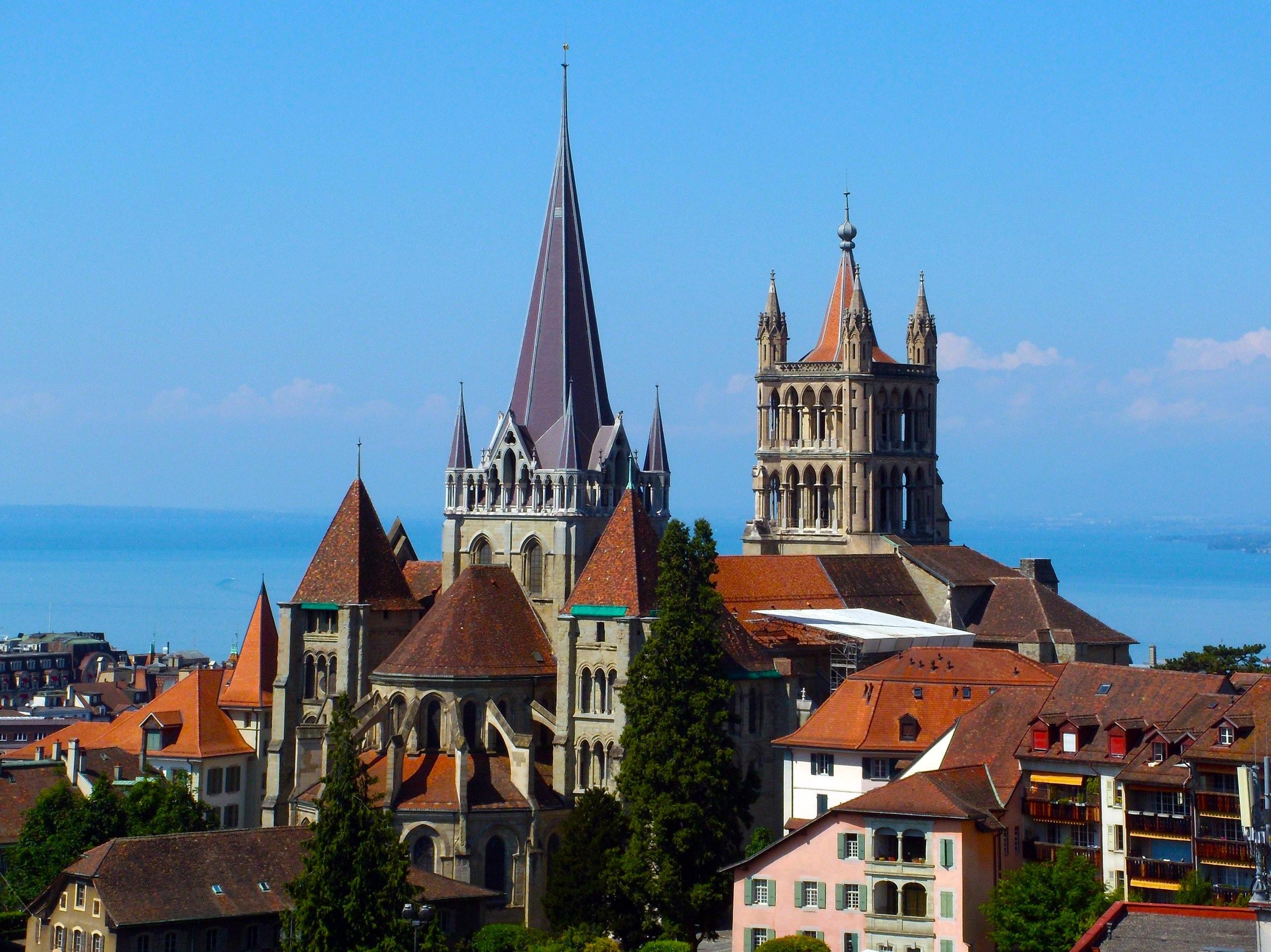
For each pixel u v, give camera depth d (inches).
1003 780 7765.8
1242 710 7357.3
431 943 7317.9
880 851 7500.0
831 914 7593.5
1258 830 6210.6
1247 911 6328.7
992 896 7298.2
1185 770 7322.8
